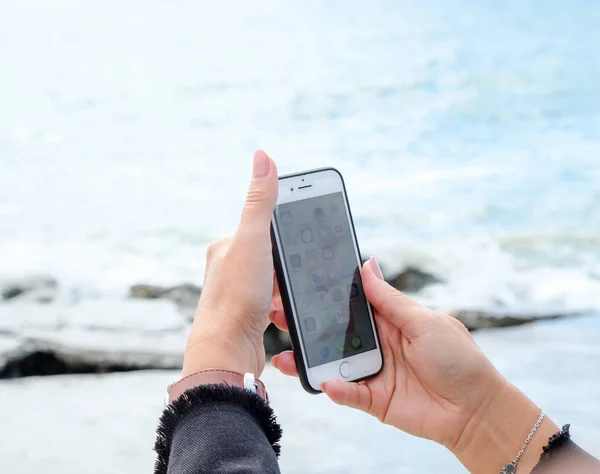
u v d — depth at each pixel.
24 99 21.31
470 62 22.62
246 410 0.89
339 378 1.29
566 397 3.59
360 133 14.71
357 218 8.85
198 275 6.81
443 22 31.36
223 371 0.97
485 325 4.79
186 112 18.36
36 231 8.92
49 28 36.28
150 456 3.21
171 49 30.23
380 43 27.86
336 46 28.28
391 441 3.18
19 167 13.32
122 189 11.34
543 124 14.27
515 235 6.97
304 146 13.92
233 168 12.50
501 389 1.18
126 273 6.79
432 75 20.97
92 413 3.63
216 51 29.11
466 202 9.36
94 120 18.00
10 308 5.04
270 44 29.94
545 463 1.08
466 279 5.91
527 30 27.52
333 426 3.33
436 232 8.16
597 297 5.60
